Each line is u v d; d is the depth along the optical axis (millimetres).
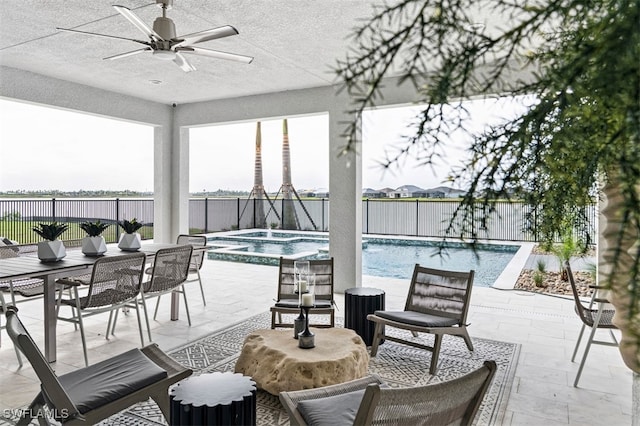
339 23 4191
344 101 6332
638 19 386
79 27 4328
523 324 4793
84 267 3791
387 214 12953
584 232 621
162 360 2572
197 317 5051
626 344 379
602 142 461
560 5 474
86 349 3770
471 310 5363
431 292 3971
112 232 11344
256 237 13656
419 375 3445
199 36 3416
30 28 4348
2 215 9578
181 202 8125
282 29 4344
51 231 3959
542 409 2867
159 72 5941
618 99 394
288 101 6879
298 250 11953
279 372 2859
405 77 494
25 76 5875
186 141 8219
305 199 14844
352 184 6199
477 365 3633
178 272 4508
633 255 388
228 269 8312
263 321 4883
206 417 2002
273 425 2699
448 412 1512
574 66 430
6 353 3855
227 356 3820
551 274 7395
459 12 498
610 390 3150
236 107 7410
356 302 4145
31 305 5531
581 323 4820
